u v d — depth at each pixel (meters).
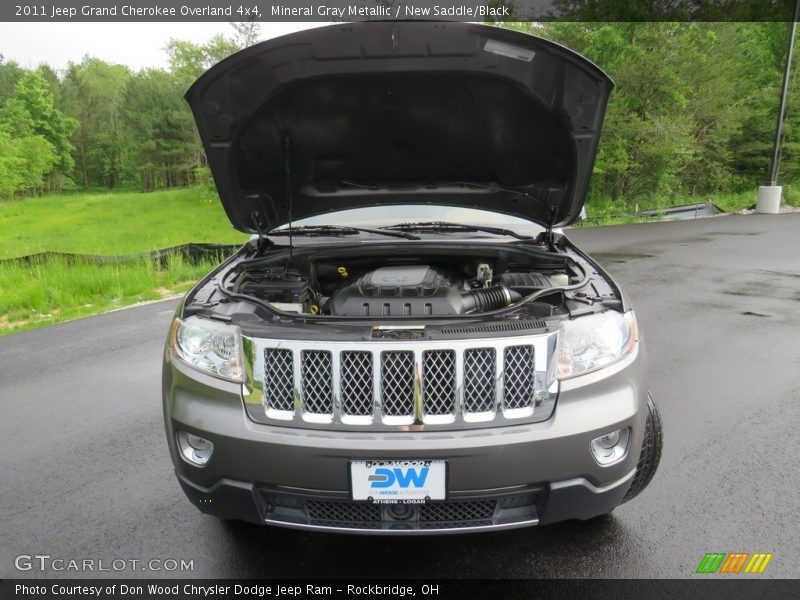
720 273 8.06
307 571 2.33
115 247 20.56
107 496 2.90
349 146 2.91
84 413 3.95
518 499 2.01
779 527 2.50
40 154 54.84
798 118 25.05
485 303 2.48
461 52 2.35
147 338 5.71
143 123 55.69
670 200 21.94
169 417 2.13
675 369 4.42
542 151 2.82
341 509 2.02
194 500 2.17
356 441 1.89
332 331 1.97
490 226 3.38
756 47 26.23
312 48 2.35
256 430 1.96
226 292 2.28
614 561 2.32
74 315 6.93
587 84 2.39
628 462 2.06
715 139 23.44
